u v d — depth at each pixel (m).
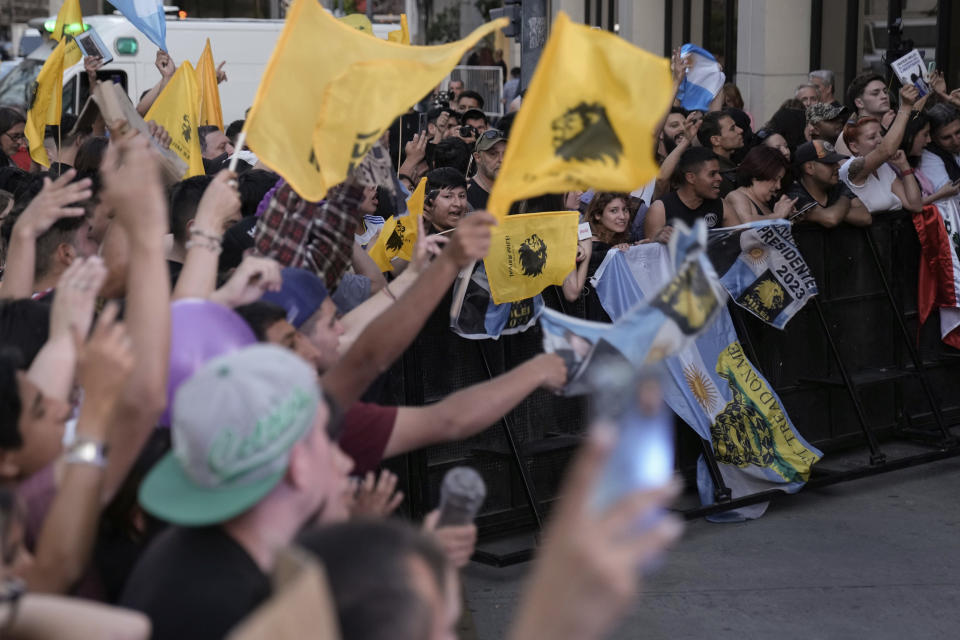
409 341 2.94
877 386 7.12
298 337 2.94
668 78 2.74
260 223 3.81
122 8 7.01
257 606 1.82
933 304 7.22
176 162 5.10
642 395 0.98
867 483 6.70
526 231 5.45
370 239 6.45
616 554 0.99
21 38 18.45
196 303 2.69
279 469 1.88
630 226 6.92
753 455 6.19
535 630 1.01
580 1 23.36
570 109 2.80
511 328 5.57
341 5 25.83
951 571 5.41
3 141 8.65
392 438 2.95
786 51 14.34
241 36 16.45
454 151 8.06
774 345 6.59
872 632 4.80
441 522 2.33
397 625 1.36
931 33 12.67
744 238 6.26
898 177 7.11
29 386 2.35
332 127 3.32
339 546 1.43
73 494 2.08
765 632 4.80
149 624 1.79
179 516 1.86
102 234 4.07
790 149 8.51
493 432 5.67
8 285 3.58
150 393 2.27
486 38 25.50
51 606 1.65
